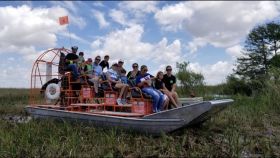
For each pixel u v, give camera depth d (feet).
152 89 33.83
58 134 30.94
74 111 37.27
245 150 27.91
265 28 107.55
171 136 30.76
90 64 41.45
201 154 25.63
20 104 60.44
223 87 83.46
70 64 39.65
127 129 32.73
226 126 37.40
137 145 28.09
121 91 35.91
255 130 36.17
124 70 38.24
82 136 30.60
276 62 96.17
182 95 70.90
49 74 41.73
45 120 37.58
